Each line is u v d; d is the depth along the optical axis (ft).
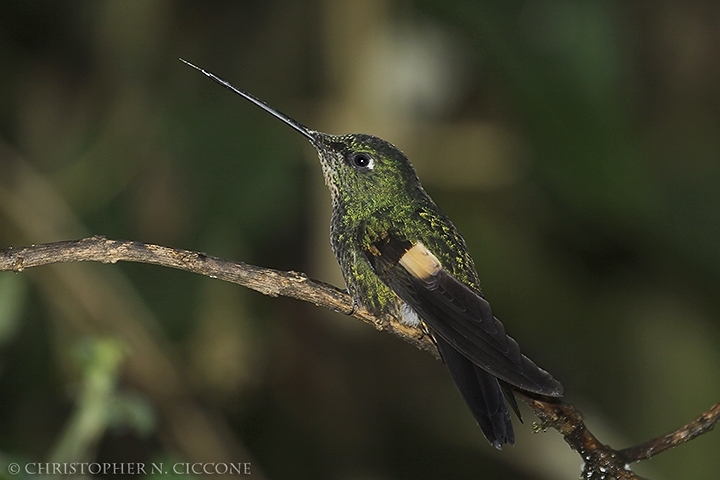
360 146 25.26
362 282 24.21
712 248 29.53
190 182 31.12
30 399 31.14
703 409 32.48
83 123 33.32
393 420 36.19
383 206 24.89
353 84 31.09
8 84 34.01
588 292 35.68
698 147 31.89
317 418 35.58
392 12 31.65
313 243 32.09
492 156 33.94
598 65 27.61
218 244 30.48
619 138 27.86
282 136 30.91
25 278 29.91
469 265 24.22
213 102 32.12
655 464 30.71
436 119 33.55
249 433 34.96
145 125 32.17
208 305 30.91
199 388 31.12
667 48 33.12
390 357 36.47
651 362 33.88
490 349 19.94
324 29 31.24
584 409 34.17
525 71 27.61
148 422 19.72
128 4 33.32
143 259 17.69
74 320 30.07
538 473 31.83
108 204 31.83
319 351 35.65
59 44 33.99
